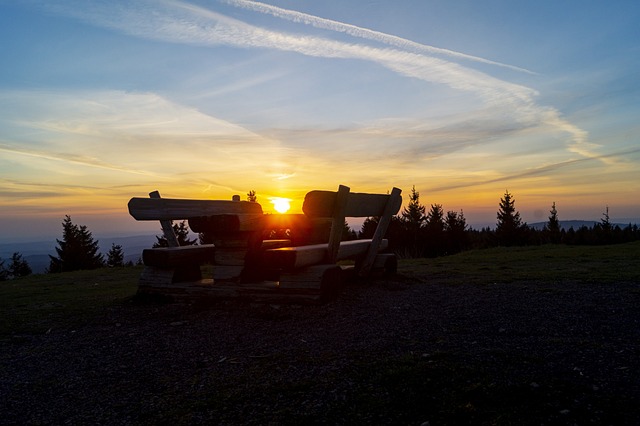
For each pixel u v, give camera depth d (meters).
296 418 2.97
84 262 41.50
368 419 2.91
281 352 4.34
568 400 3.01
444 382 3.35
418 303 6.37
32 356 4.67
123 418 3.13
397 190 8.05
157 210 6.83
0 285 11.33
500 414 2.87
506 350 4.08
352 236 22.00
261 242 6.66
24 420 3.17
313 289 6.03
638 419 2.75
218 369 4.00
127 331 5.49
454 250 21.64
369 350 4.24
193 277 7.31
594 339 4.38
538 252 13.59
